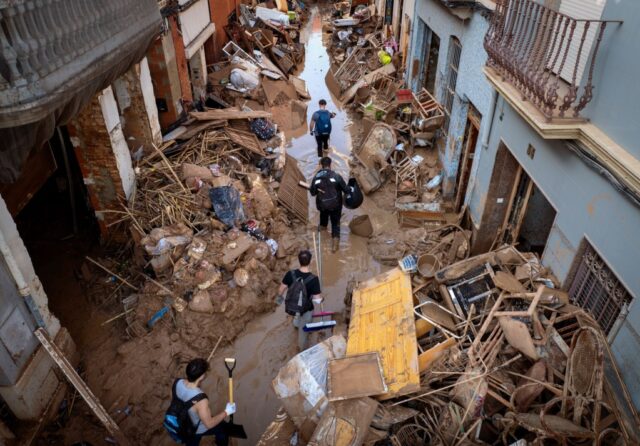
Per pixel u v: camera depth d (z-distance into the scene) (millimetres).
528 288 5344
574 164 4676
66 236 8320
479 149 7629
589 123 4395
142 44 5688
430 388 4770
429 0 11180
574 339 4250
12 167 4012
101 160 7332
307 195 10242
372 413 4312
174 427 4242
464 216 8289
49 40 3578
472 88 7848
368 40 17812
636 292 3750
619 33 3916
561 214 5031
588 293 4715
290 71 17859
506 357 4812
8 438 4930
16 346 4891
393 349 4945
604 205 4168
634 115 3703
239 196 8242
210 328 6629
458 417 4336
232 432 4797
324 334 6695
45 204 8898
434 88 11984
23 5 3238
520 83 5164
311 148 12320
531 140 5621
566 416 4082
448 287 5676
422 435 4570
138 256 7379
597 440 3613
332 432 4219
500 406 4500
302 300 5789
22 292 4938
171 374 6102
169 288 6934
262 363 6332
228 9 17047
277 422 4773
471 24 7887
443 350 4953
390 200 9758
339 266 8109
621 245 3910
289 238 8648
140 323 6605
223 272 7258
